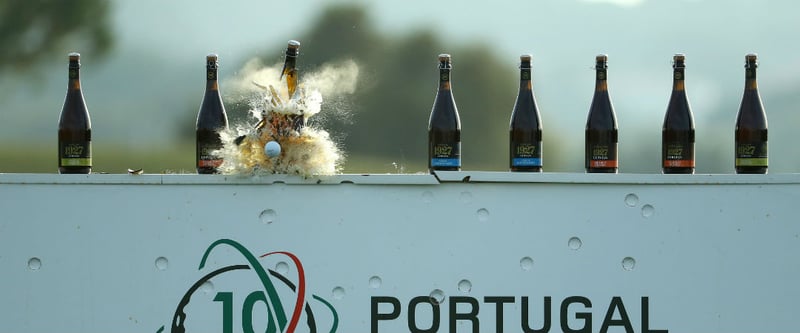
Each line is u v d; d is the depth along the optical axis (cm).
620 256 915
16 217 901
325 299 909
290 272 906
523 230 911
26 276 903
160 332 905
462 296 912
